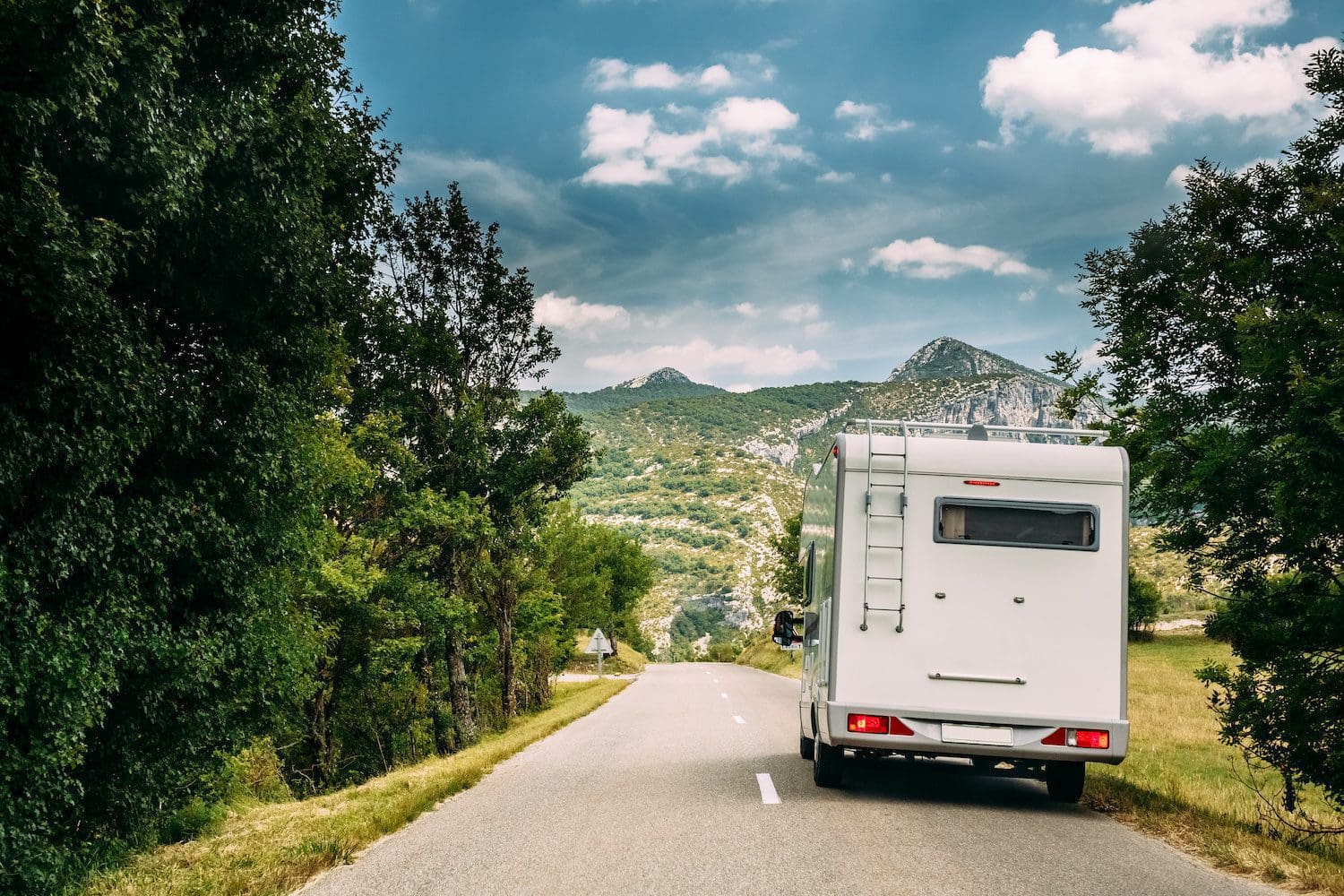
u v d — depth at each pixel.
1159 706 28.11
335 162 14.41
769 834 8.25
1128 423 11.92
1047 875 6.73
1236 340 10.53
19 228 6.79
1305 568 9.57
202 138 8.86
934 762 10.74
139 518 9.33
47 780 7.95
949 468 9.69
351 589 21.28
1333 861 7.91
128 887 7.00
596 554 48.94
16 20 6.43
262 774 18.47
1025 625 9.53
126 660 9.33
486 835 8.52
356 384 24.77
